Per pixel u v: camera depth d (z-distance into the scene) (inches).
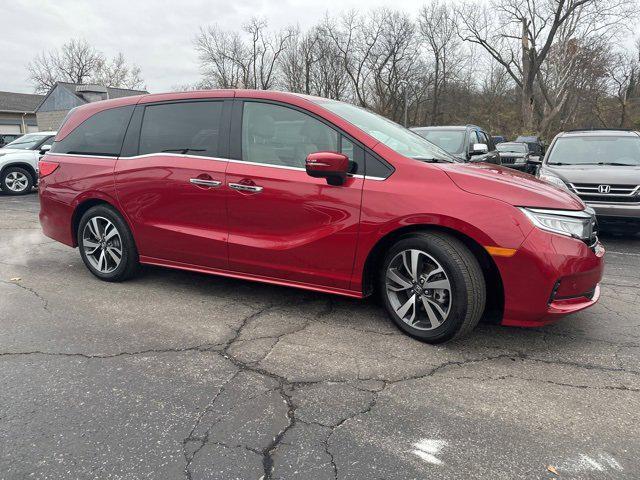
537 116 1742.1
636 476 79.7
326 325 139.3
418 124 2049.7
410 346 126.1
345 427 92.0
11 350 122.0
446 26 1894.7
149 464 81.5
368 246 128.3
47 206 186.9
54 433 89.4
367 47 1969.7
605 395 103.9
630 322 143.9
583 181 259.3
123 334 132.5
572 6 1322.6
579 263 115.4
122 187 165.9
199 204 151.9
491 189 119.1
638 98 1569.9
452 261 118.1
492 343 128.5
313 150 137.3
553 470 81.0
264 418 94.4
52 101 1630.2
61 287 173.0
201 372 112.0
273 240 142.0
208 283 177.5
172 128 160.2
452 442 88.0
